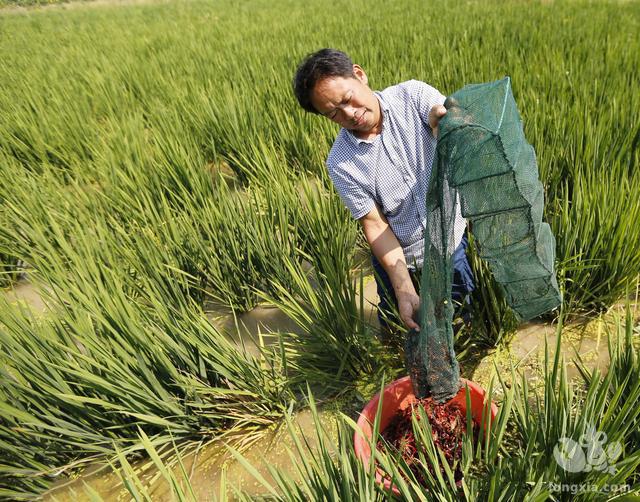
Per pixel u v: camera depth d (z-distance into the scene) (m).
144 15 16.42
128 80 7.12
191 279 3.22
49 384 2.29
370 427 1.96
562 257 2.67
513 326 2.61
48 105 6.16
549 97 4.39
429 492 1.69
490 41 6.50
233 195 4.49
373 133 2.01
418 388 1.88
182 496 1.56
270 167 3.84
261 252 3.09
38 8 23.30
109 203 3.83
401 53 6.36
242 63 6.84
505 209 1.59
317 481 1.59
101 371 2.34
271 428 2.44
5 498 2.22
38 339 2.34
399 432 2.06
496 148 1.43
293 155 4.54
